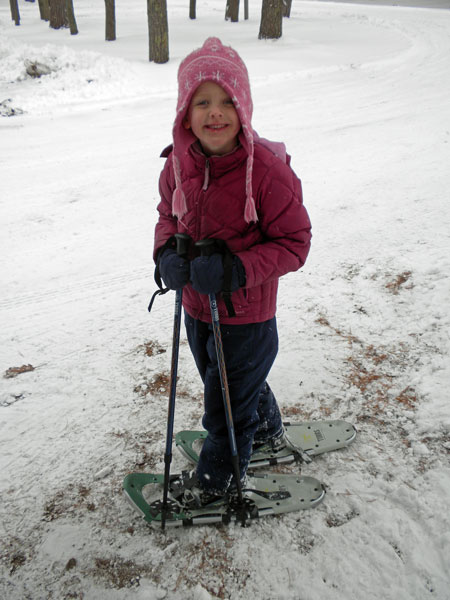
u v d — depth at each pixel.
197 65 1.37
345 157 5.79
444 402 2.26
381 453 2.06
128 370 2.69
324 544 1.72
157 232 1.75
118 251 4.16
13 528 1.85
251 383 1.73
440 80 9.69
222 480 1.81
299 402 2.38
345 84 10.45
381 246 3.73
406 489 1.87
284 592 1.60
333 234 4.02
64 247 4.29
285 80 11.59
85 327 3.12
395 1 34.81
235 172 1.48
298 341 2.80
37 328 3.13
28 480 2.05
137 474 2.00
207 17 22.55
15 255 4.18
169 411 1.74
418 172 5.02
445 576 1.56
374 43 16.45
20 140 7.91
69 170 6.35
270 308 1.67
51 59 12.77
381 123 7.07
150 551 1.75
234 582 1.64
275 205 1.49
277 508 1.84
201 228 1.58
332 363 2.60
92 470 2.09
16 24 22.25
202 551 1.74
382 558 1.65
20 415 2.40
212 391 1.75
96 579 1.67
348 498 1.88
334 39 17.45
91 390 2.55
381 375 2.49
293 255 1.54
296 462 2.07
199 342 1.79
